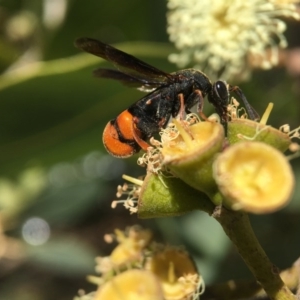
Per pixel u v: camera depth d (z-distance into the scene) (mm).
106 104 94
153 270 71
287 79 110
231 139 59
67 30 119
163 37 120
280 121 110
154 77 78
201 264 110
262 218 115
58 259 129
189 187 61
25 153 103
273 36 112
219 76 104
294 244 111
